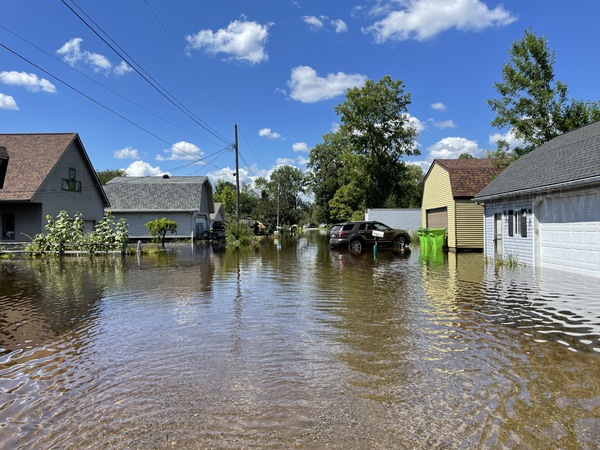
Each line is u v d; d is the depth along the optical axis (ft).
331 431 11.82
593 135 43.93
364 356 17.99
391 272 45.73
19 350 19.42
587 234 39.17
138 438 11.59
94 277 43.78
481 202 62.75
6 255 69.82
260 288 35.88
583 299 28.94
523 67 67.05
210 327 23.03
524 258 50.34
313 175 214.28
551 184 40.73
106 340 20.88
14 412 13.23
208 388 14.88
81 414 13.05
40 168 77.66
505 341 19.75
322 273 45.70
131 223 126.31
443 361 17.21
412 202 153.58
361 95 140.26
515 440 11.18
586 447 10.81
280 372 16.30
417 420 12.35
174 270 49.78
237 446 11.14
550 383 14.85
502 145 73.00
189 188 132.98
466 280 38.65
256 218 205.05
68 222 71.51
